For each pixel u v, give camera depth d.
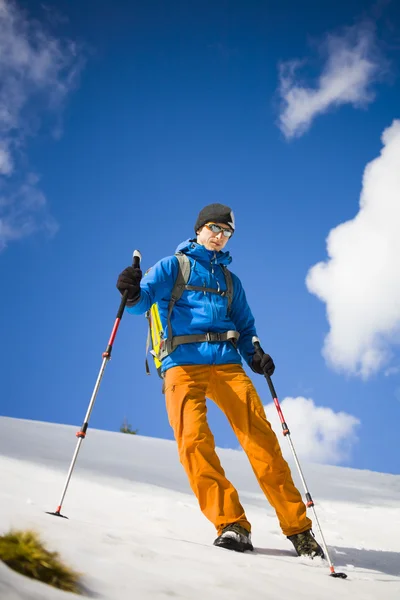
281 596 2.11
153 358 3.62
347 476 8.02
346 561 3.27
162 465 6.16
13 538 1.74
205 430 3.30
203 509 3.20
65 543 2.03
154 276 3.57
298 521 3.25
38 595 1.45
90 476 4.53
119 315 3.38
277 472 3.33
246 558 2.65
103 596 1.66
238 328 3.84
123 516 3.40
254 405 3.43
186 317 3.55
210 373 3.51
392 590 2.55
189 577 2.06
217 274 3.73
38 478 4.01
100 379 3.28
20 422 7.62
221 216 3.74
